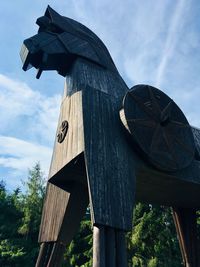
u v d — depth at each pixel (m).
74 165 10.12
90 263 23.86
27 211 31.70
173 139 10.91
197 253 12.87
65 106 11.23
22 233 30.73
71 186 11.02
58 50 11.52
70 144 10.16
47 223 11.27
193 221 13.59
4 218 33.06
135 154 10.27
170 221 22.78
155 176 10.72
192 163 11.64
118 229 8.80
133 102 10.62
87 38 12.59
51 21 12.03
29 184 34.59
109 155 9.61
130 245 22.22
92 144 9.46
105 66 12.21
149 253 21.89
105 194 8.94
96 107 10.24
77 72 11.43
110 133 10.03
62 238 10.64
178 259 21.95
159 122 10.80
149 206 23.11
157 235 21.77
